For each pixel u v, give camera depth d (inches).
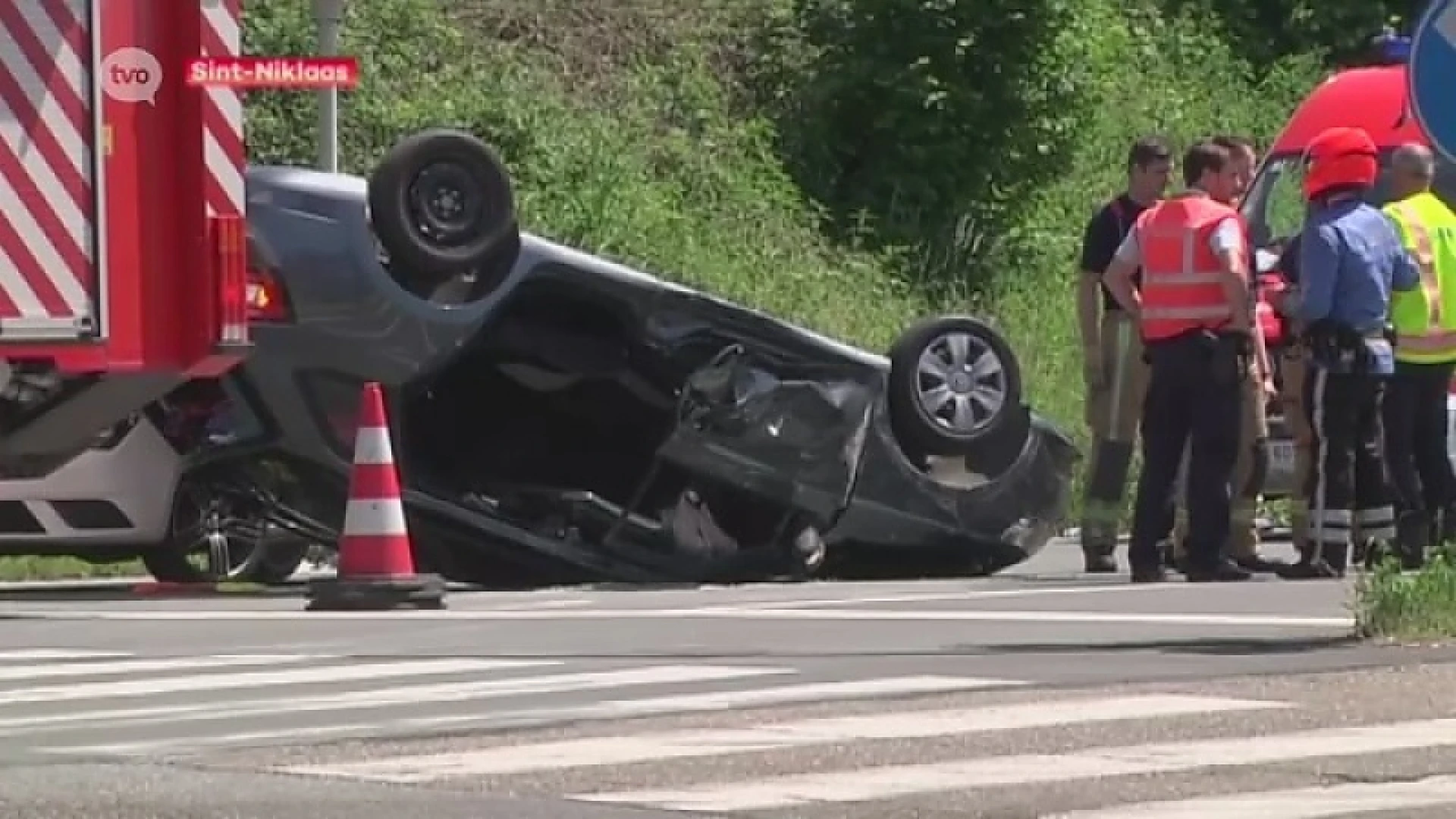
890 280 2434.8
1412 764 850.8
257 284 1509.6
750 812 778.2
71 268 1338.6
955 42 2511.1
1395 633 1168.8
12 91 1332.4
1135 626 1232.2
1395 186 1610.5
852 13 2534.5
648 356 1608.0
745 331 1617.9
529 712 978.1
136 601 1464.1
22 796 808.9
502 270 1561.3
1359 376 1524.4
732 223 2400.3
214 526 1576.0
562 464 1646.2
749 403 1605.6
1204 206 1485.0
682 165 2426.2
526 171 2294.5
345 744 907.4
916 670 1075.9
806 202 2481.5
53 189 1336.1
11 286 1332.4
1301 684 1024.2
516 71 2390.5
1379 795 799.7
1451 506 1590.8
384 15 2322.8
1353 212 1530.5
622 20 2517.2
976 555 1667.1
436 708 992.9
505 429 1630.2
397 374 1540.4
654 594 1491.1
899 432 1644.9
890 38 2522.1
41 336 1331.2
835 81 2522.1
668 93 2480.3
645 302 1595.7
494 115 2304.4
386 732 933.8
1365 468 1540.4
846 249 2458.2
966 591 1450.5
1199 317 1478.8
